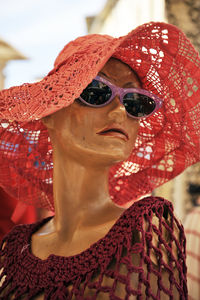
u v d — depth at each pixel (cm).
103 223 87
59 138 90
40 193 118
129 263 72
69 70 82
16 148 116
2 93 90
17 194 119
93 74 76
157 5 185
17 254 95
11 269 93
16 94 88
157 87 99
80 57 83
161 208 80
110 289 72
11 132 113
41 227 102
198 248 90
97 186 91
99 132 85
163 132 108
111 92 85
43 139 114
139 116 89
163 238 78
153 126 108
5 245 101
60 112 90
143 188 114
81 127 86
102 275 74
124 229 76
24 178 117
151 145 111
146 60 92
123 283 71
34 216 157
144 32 86
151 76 96
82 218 89
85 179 90
